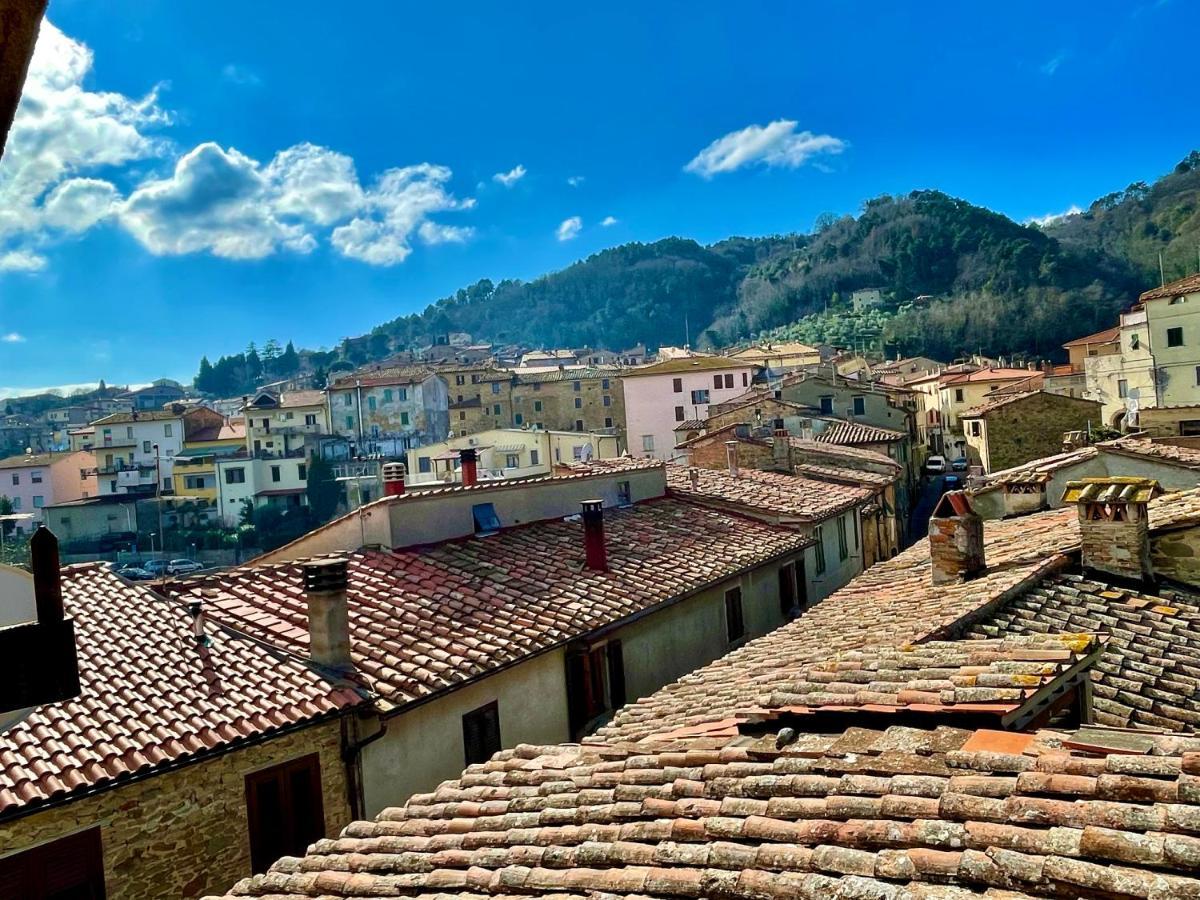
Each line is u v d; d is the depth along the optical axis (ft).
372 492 250.98
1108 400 185.98
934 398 264.72
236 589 44.50
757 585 66.08
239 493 253.65
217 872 31.01
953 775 14.67
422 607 45.27
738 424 138.92
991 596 30.04
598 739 27.66
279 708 33.71
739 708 23.70
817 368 207.41
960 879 12.18
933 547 37.91
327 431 297.74
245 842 31.86
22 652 11.00
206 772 31.14
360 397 297.94
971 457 156.25
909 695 18.71
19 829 26.84
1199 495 40.34
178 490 261.24
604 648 48.75
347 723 35.27
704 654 58.29
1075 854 11.87
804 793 15.67
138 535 240.73
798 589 72.43
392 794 36.70
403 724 37.45
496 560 53.78
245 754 32.24
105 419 289.94
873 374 302.86
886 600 38.99
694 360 276.62
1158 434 108.37
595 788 19.69
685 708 27.99
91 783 27.86
